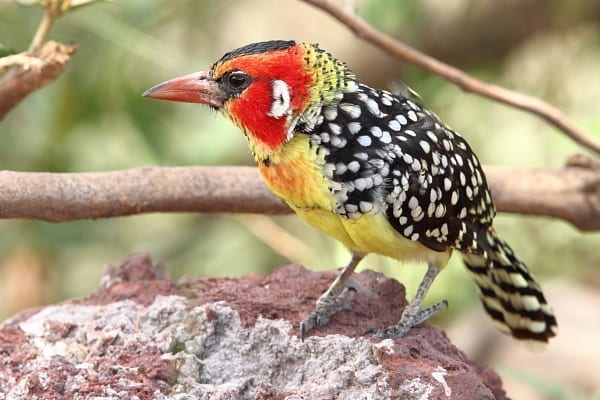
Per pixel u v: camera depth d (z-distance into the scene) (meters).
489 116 13.84
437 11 13.91
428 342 7.32
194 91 7.81
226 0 13.91
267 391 6.86
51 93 11.77
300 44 7.70
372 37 9.70
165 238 13.97
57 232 12.81
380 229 7.63
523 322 9.10
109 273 8.32
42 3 8.41
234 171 8.98
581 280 14.55
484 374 7.86
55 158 12.48
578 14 13.25
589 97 14.06
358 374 6.72
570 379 12.67
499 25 13.88
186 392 6.85
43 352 7.30
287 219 13.77
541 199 10.21
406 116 7.75
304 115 7.53
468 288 13.30
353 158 7.48
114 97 12.38
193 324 7.32
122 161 13.00
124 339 7.28
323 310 7.54
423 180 7.57
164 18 12.93
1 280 13.95
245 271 13.83
